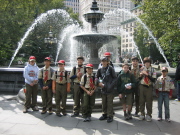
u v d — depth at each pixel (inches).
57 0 1366.9
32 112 222.2
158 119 195.0
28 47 999.6
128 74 195.6
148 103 194.1
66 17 1218.0
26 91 223.3
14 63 807.7
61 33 1158.3
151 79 189.8
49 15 1149.7
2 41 676.7
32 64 224.7
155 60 1368.1
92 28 448.1
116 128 173.5
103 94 195.9
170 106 251.4
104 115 197.2
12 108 238.2
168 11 537.0
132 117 206.2
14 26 725.9
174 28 554.6
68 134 159.9
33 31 1058.1
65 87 209.3
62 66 207.0
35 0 972.6
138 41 1656.0
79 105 211.6
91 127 175.9
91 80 194.9
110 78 193.2
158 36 925.2
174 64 642.8
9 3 781.3
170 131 167.5
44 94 215.3
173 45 653.3
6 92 340.5
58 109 208.4
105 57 193.5
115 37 398.3
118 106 236.5
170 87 192.5
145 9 665.6
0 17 697.6
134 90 205.2
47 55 1072.8
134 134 160.2
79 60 207.8
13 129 170.2
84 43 396.5
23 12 778.2
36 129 170.7
